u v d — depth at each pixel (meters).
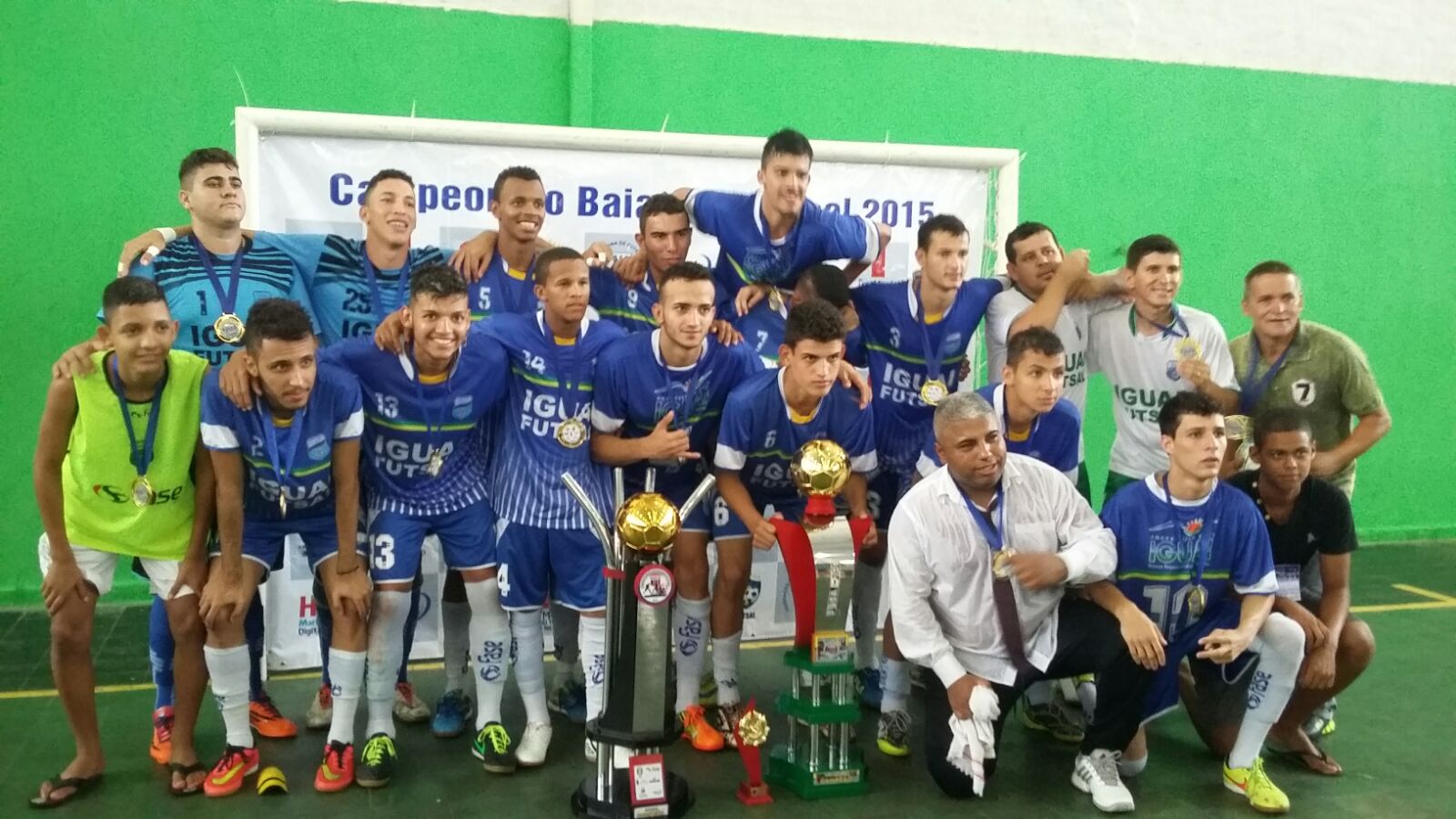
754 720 3.12
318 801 3.11
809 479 3.09
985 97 5.76
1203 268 6.22
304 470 3.09
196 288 3.57
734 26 5.41
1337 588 3.45
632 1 5.29
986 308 4.05
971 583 3.22
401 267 3.85
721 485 3.48
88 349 3.01
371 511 3.34
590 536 3.37
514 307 3.96
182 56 4.89
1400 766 3.46
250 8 4.93
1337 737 3.70
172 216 4.98
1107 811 3.11
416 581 3.66
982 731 3.05
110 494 3.05
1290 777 3.38
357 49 5.05
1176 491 3.27
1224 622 3.33
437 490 3.35
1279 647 3.18
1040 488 3.29
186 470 3.09
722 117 5.45
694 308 3.25
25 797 3.09
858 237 4.08
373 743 3.25
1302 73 6.23
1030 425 3.50
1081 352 4.07
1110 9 5.89
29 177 4.83
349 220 4.19
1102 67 5.91
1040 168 5.89
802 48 5.50
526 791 3.21
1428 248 6.57
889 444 3.97
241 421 3.02
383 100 5.11
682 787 3.09
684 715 3.62
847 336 3.93
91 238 4.92
